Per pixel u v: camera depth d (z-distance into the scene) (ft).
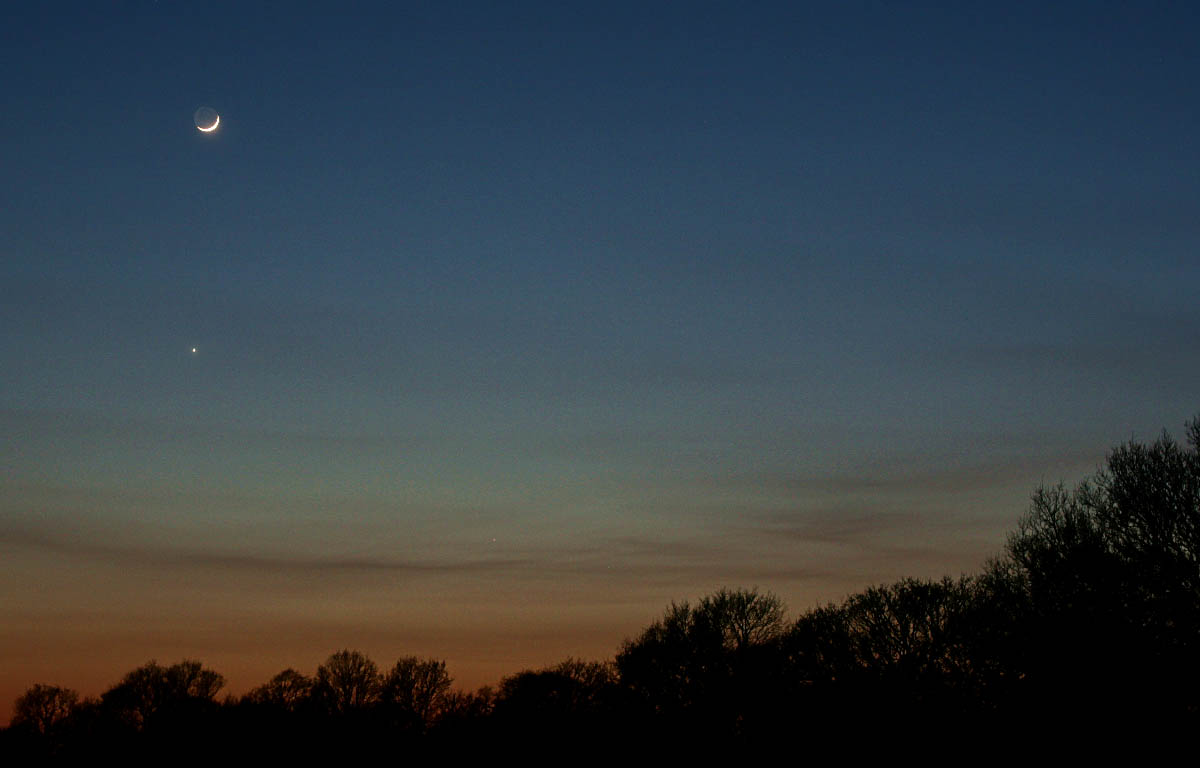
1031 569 167.43
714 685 255.09
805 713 237.25
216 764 350.43
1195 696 145.07
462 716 347.77
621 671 280.10
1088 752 153.58
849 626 234.58
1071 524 163.84
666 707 264.93
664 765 259.60
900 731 209.97
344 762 345.72
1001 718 179.83
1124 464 157.69
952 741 195.83
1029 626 167.22
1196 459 150.30
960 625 204.54
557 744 312.29
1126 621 151.74
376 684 360.48
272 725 356.79
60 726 368.89
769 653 253.85
